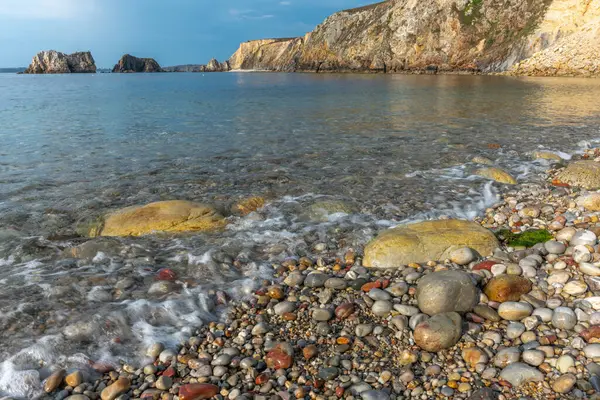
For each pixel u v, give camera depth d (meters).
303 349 4.34
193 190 9.84
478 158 11.91
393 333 4.61
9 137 16.25
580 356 3.96
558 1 73.88
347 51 113.00
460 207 8.62
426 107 25.19
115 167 11.80
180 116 23.02
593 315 4.46
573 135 15.57
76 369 4.06
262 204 8.76
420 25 93.44
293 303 5.18
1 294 5.30
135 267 6.11
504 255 6.12
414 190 9.67
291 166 11.85
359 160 12.38
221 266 6.18
